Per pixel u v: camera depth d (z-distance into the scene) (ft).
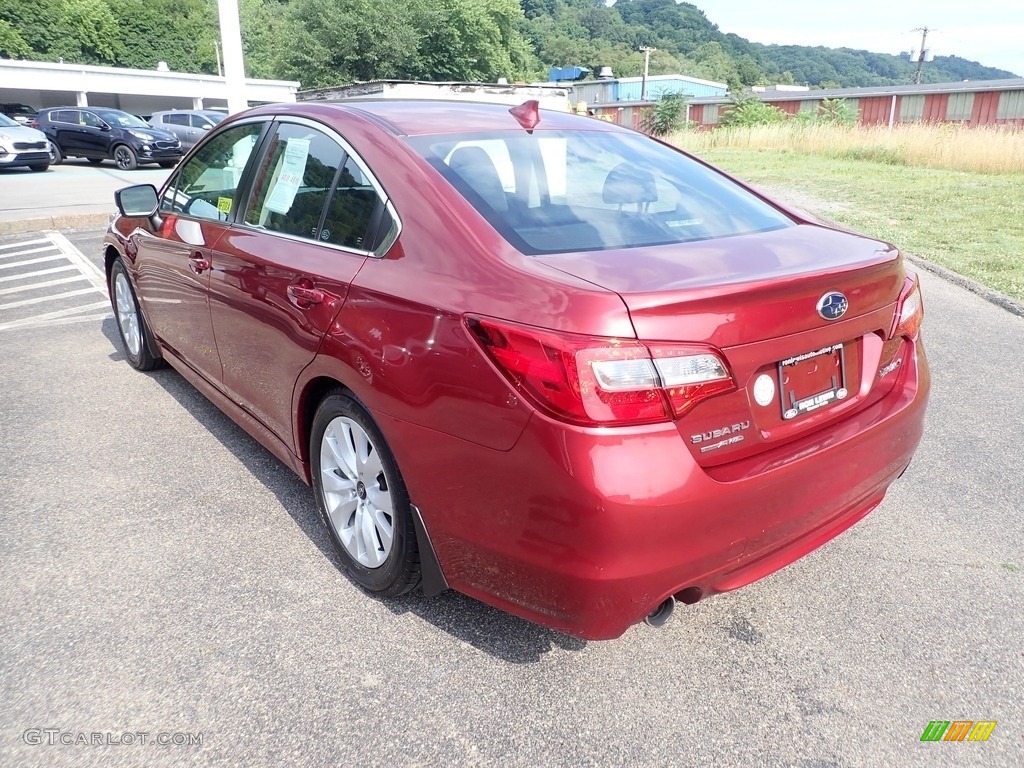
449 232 7.59
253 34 276.62
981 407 14.64
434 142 8.85
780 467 6.93
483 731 7.04
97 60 238.07
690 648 8.16
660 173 9.79
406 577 8.19
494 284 6.92
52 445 12.87
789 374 7.18
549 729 7.07
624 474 6.16
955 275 24.53
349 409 8.33
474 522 7.07
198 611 8.65
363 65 153.89
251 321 10.12
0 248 32.19
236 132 11.76
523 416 6.45
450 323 6.99
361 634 8.30
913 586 9.22
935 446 12.98
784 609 8.82
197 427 13.61
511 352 6.49
